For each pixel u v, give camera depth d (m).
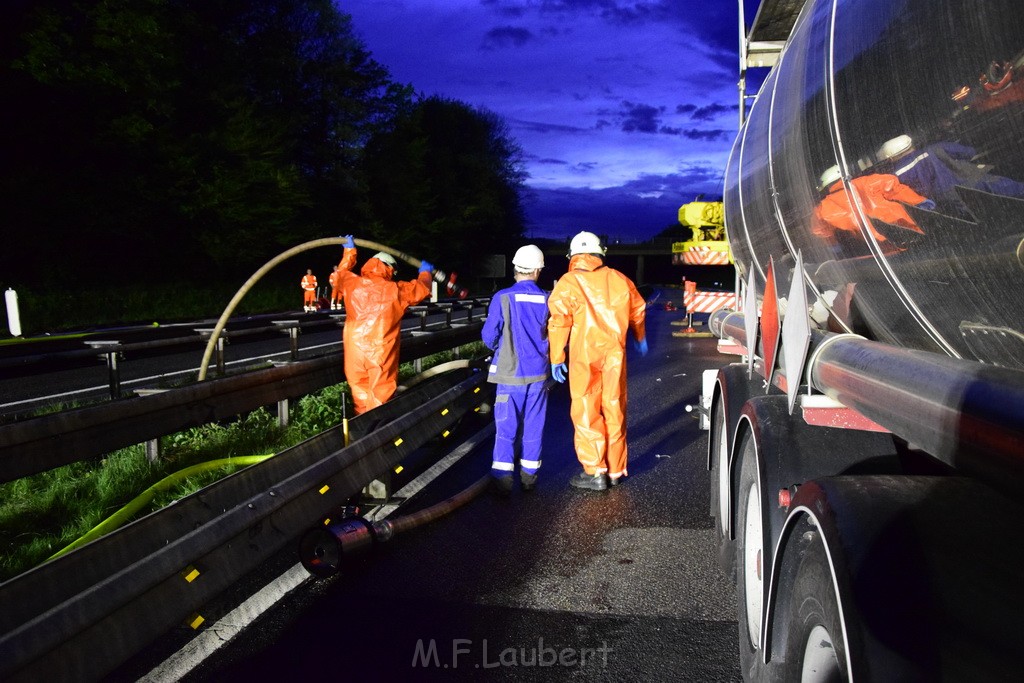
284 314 30.28
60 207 33.50
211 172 39.19
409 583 4.51
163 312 33.69
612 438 6.54
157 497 5.76
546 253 89.44
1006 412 1.51
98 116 34.72
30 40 31.75
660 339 20.23
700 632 3.88
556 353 6.20
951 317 2.31
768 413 3.25
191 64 42.41
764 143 4.09
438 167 70.50
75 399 10.98
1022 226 1.84
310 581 4.54
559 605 4.20
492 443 8.26
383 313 7.16
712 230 15.93
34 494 5.86
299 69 51.31
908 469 2.99
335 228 53.97
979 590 1.80
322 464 4.84
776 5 5.27
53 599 3.07
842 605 1.92
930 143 2.15
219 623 4.00
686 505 6.04
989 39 1.81
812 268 3.41
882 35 2.35
